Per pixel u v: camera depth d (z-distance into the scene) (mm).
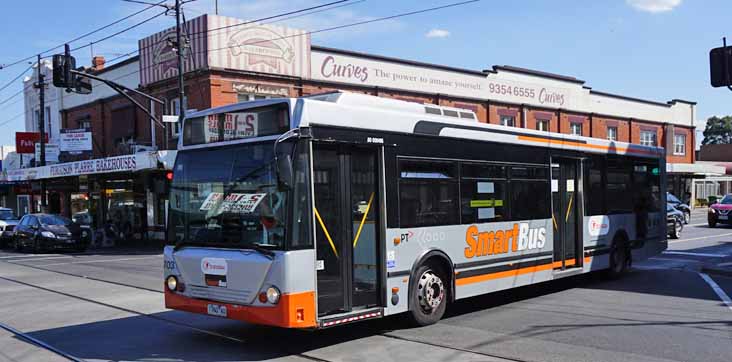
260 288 7277
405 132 8992
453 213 9711
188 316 10453
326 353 7777
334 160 7992
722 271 14852
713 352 7578
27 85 45062
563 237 12320
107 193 34000
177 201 8477
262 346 8219
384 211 8523
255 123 7828
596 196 13367
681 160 51719
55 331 9391
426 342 8242
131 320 10180
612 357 7375
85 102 37375
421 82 32344
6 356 7902
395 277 8641
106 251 26703
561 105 40344
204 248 7988
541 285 13406
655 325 9172
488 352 7660
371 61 30312
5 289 14141
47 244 25422
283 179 7102
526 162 11367
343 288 7930
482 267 10195
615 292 12359
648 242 15289
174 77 28500
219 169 8078
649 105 48000
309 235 7441
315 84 28406
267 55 26969
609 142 13867
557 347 7867
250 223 7582
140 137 31688
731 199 32406
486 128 10523
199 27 26000
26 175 34656
